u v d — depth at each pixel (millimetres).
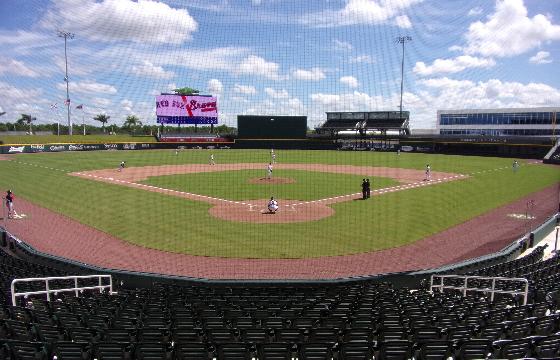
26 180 39438
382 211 26703
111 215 25516
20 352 6926
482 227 22797
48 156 65125
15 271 13727
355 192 34062
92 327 8594
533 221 24078
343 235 21172
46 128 121000
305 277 15562
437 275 12898
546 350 6609
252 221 24000
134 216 25250
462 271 14844
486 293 12234
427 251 18656
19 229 22359
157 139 86688
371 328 8367
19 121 119688
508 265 14648
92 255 18094
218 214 25797
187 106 79312
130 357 7047
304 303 10656
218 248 19047
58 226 22953
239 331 8117
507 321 8312
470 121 90188
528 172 47531
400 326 8320
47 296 11062
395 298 11094
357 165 55281
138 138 86250
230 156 68750
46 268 14617
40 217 24984
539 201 30312
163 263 17109
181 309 9883
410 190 34969
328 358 7086
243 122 84062
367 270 16344
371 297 11266
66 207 27797
